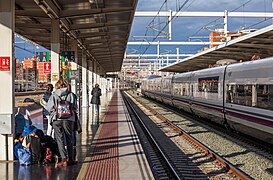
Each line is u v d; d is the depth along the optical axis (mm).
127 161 8773
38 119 11781
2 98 8352
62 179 6863
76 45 22625
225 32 30156
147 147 13109
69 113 7934
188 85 24734
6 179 6828
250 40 18516
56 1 14273
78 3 15086
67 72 19156
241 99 14250
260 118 12297
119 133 13852
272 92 11375
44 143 8383
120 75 126750
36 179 6852
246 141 14039
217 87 17641
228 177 8711
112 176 7281
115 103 36781
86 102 29453
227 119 16297
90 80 36906
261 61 12664
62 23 16906
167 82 34375
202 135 15812
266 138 12336
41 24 18375
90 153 9812
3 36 8305
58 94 7918
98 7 16000
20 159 8031
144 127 17469
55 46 15766
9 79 8359
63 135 8039
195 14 30125
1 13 8281
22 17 16625
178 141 14352
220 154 11578
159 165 10125
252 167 9766
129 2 15461
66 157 8070
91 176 7281
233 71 15500
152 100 50188
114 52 37469
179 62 35344
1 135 8406
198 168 9703
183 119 23062
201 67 41375
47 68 19688
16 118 9164
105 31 22672
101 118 20203
